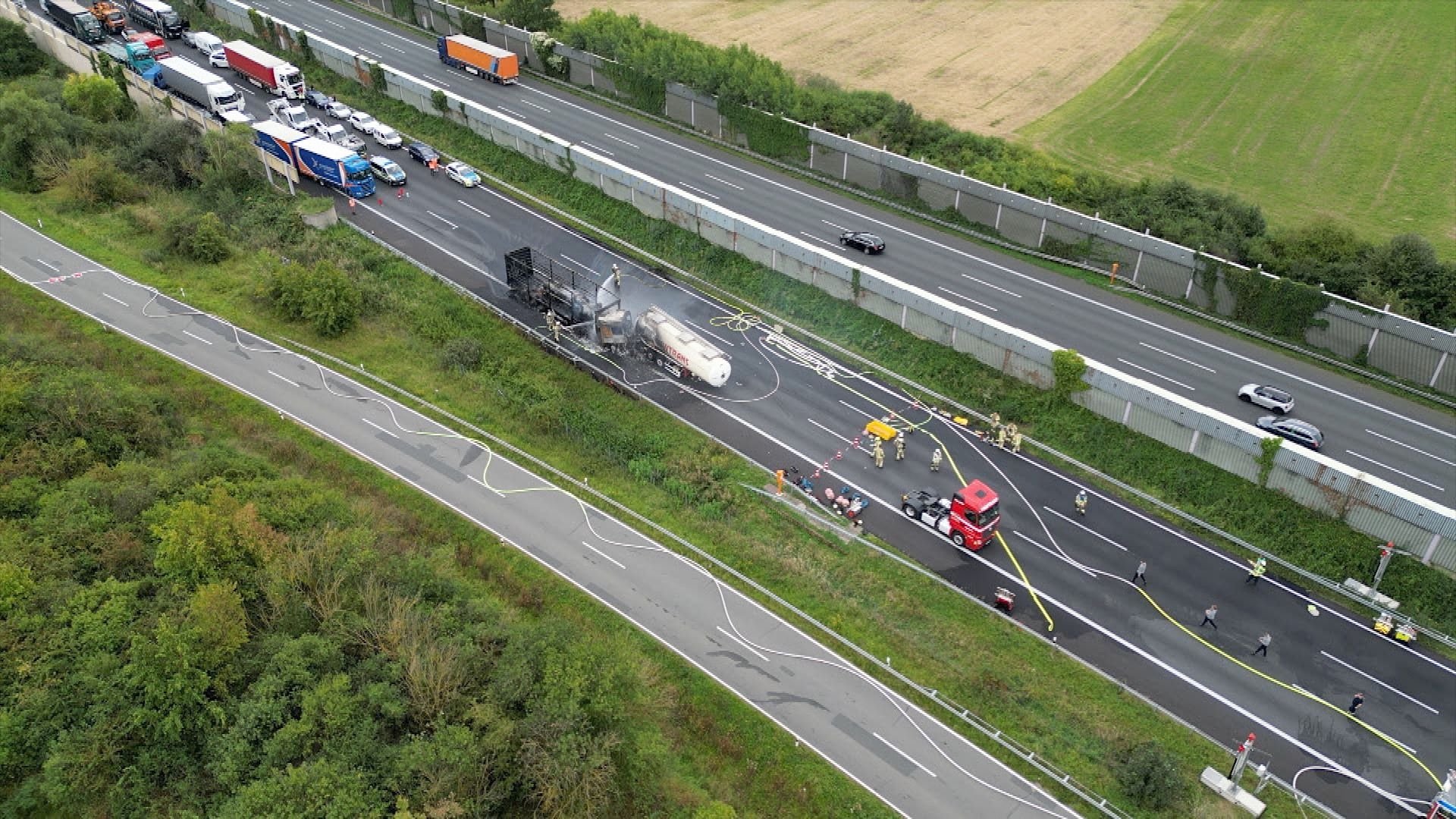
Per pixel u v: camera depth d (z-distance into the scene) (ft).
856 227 258.16
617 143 300.81
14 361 181.78
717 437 193.77
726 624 152.97
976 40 393.29
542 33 345.92
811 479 182.91
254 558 140.67
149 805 116.37
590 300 217.97
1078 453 188.03
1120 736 136.15
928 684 143.54
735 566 163.63
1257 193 276.41
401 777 111.75
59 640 125.29
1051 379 196.34
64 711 119.85
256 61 323.16
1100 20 411.13
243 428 187.83
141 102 320.29
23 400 166.71
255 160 276.00
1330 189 278.05
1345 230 230.48
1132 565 164.96
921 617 154.61
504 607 151.02
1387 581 157.48
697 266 246.47
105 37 354.33
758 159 292.81
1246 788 129.80
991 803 128.26
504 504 175.52
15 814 115.96
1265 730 137.80
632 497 178.70
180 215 255.70
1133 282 233.14
